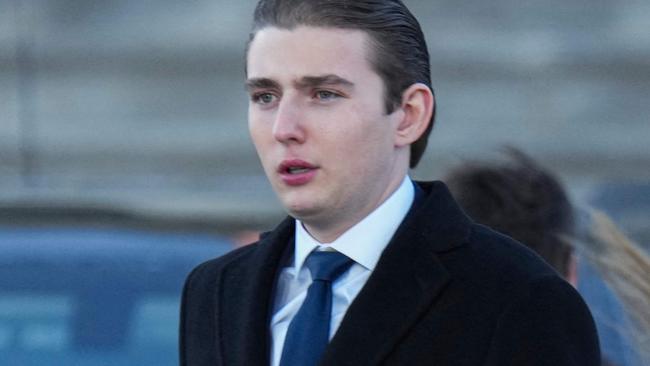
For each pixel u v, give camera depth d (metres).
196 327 8.52
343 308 7.94
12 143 30.89
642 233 19.17
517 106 31.56
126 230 14.29
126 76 31.91
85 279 13.32
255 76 7.84
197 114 31.67
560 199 10.91
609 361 11.34
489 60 31.81
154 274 13.45
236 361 8.06
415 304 7.76
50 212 14.41
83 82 31.77
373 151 7.84
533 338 7.56
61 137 31.34
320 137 7.70
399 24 7.95
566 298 7.71
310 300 7.96
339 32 7.74
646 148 31.11
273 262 8.30
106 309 13.09
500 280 7.75
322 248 8.10
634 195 19.69
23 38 31.70
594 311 11.61
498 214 10.77
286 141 7.71
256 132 7.89
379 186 7.97
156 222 14.65
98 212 14.52
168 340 12.87
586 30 32.12
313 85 7.71
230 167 31.14
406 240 7.95
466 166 11.05
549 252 10.74
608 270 11.15
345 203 7.86
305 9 7.75
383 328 7.73
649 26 32.06
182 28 32.19
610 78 31.70
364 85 7.78
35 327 12.95
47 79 31.70
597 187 20.27
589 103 31.56
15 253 13.53
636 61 31.73
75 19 32.16
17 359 12.73
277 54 7.75
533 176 10.95
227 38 32.06
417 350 7.68
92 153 31.20
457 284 7.79
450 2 32.28
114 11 32.31
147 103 31.77
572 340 7.63
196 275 8.80
